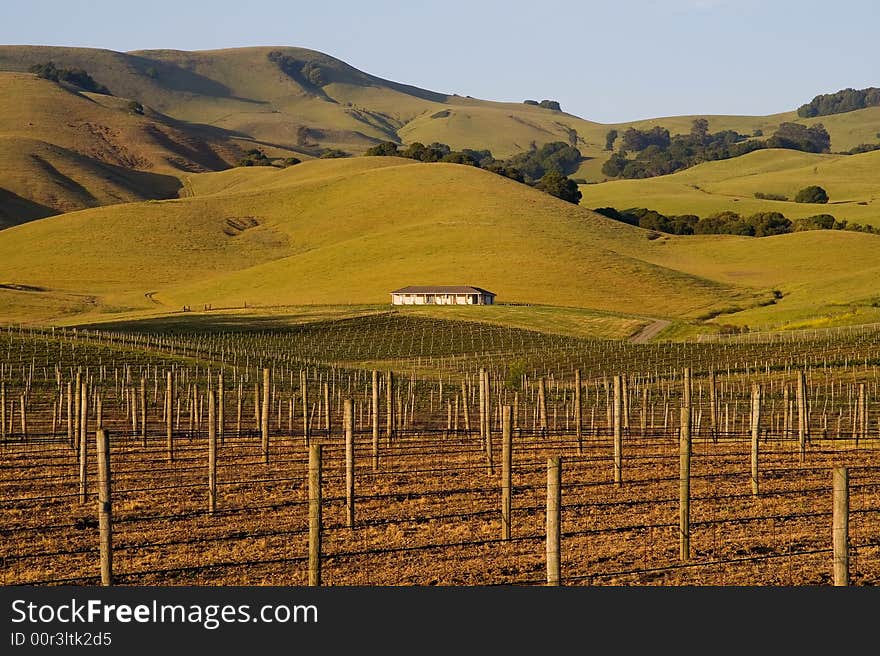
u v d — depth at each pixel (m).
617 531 27.36
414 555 25.14
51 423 57.31
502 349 117.81
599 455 42.62
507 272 173.12
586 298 158.88
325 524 28.52
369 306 149.00
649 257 193.25
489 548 25.72
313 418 63.44
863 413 50.34
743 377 86.44
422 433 53.59
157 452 43.03
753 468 32.34
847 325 117.50
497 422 61.25
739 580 23.05
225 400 73.31
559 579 21.17
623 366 95.38
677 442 48.31
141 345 99.06
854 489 33.69
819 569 23.84
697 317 145.38
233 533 27.42
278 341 121.38
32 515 29.66
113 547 25.95
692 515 29.36
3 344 90.81
